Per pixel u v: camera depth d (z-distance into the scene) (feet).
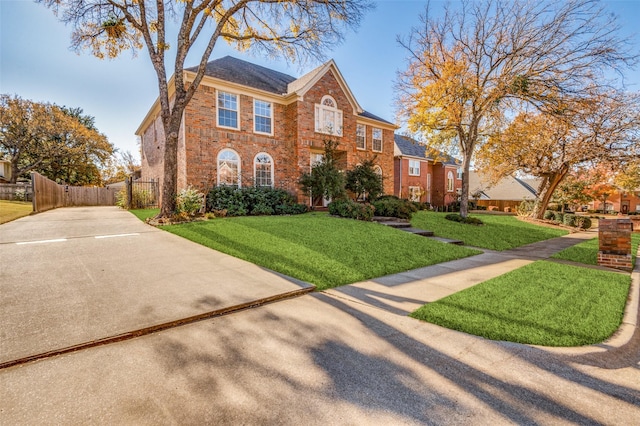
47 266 16.96
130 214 42.55
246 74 51.75
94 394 7.14
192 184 40.34
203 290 14.44
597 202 145.28
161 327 10.78
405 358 9.25
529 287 16.66
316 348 9.73
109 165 119.85
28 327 10.16
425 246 27.89
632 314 13.10
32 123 86.33
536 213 61.57
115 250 21.11
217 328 11.03
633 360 9.40
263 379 7.98
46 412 6.48
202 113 42.45
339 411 6.86
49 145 91.97
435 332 11.09
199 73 33.86
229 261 19.81
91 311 11.61
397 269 20.40
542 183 60.44
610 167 50.96
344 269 19.22
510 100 45.60
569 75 40.37
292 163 50.57
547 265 22.62
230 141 45.11
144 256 19.98
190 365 8.54
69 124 92.73
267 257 20.80
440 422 6.59
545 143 53.88
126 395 7.14
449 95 47.06
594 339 10.61
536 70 41.88
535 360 9.27
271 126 49.73
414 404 7.16
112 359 8.72
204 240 24.93
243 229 29.12
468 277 19.20
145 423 6.28
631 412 7.02
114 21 36.06
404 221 42.88
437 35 47.09
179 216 33.14
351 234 29.45
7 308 11.57
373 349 9.76
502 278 18.61
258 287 15.17
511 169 58.90
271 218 36.91
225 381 7.84
